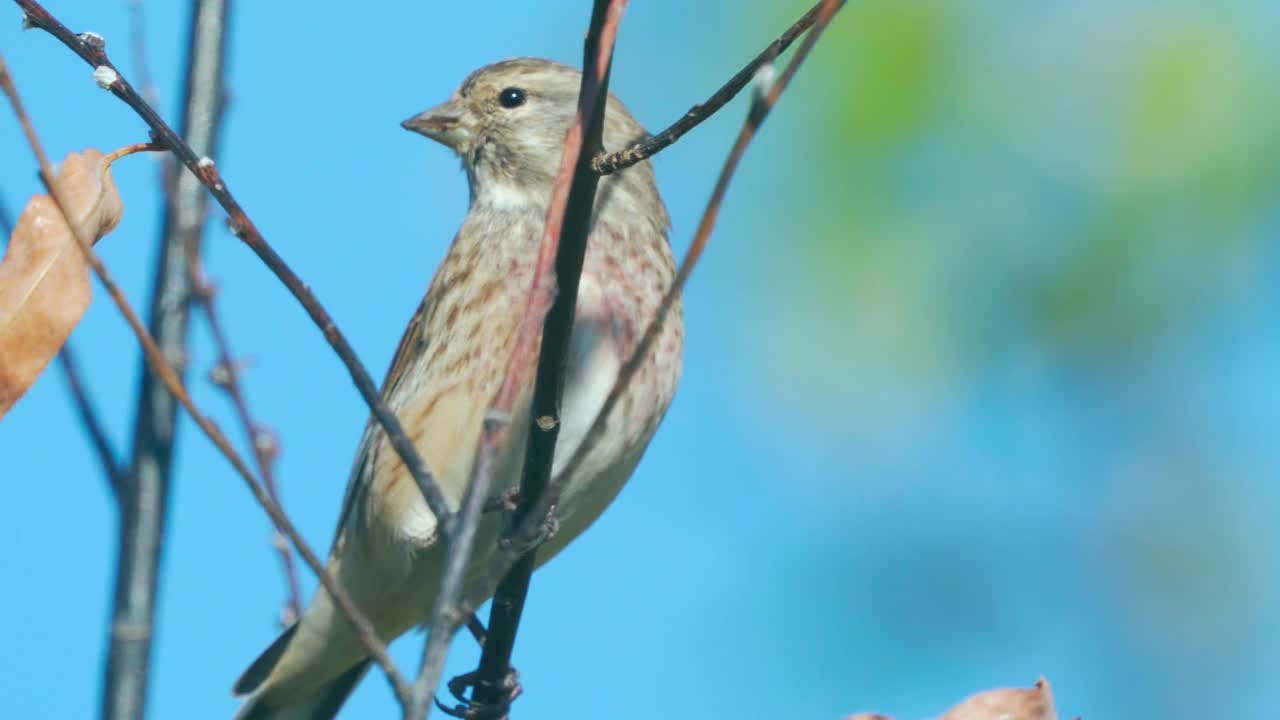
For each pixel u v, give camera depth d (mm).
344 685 9539
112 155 6250
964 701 6023
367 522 8977
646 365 8781
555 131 9727
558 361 6457
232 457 5008
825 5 4633
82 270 6121
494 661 7742
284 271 5578
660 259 9086
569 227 6125
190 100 8508
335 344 5535
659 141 5871
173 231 8234
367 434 9094
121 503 7949
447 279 9070
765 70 4625
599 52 5043
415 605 9172
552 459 6668
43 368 6047
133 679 7855
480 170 9797
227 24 8656
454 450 8711
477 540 8609
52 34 5859
